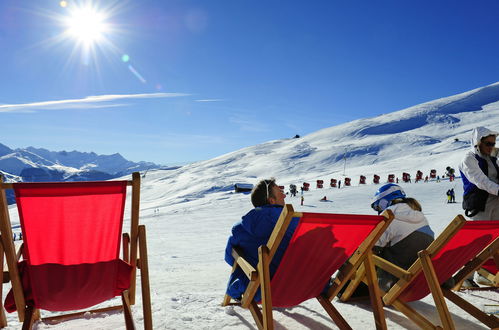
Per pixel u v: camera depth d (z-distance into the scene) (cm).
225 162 16500
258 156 16425
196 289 491
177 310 309
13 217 5888
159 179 15175
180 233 2498
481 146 387
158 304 330
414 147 13812
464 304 289
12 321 300
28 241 218
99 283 242
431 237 309
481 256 301
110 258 239
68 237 223
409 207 309
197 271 741
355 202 4131
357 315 304
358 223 230
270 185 293
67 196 206
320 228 225
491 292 375
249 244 279
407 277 257
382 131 18612
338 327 275
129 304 254
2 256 213
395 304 274
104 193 212
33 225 213
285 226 215
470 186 393
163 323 276
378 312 251
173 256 1323
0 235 209
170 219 3872
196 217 3984
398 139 15162
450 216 2380
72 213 214
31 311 233
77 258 232
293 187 5441
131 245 243
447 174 5878
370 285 257
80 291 239
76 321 290
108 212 222
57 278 231
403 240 305
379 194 334
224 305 321
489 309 321
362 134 18412
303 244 231
